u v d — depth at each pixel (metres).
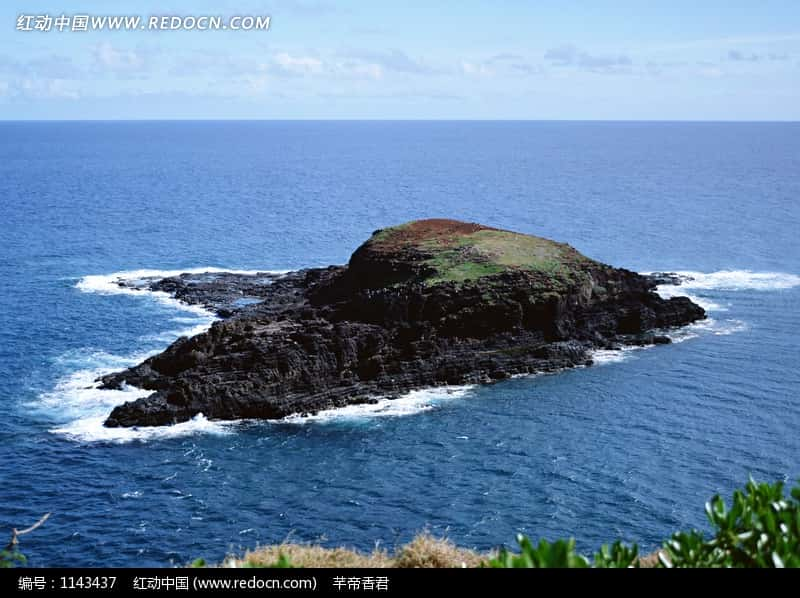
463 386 72.12
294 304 93.19
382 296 77.94
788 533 13.30
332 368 69.06
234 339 70.44
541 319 80.88
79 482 52.81
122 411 62.47
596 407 66.50
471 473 54.44
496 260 86.19
